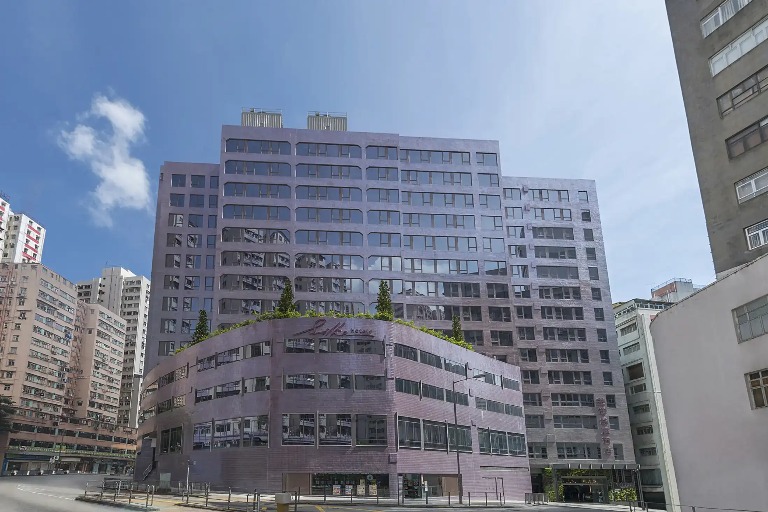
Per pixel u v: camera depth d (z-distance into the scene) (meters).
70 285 143.00
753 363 27.58
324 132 95.06
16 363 122.12
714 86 34.31
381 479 56.25
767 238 30.47
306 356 58.81
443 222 94.56
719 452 29.50
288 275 87.81
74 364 147.50
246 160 91.94
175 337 91.88
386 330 62.31
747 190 31.86
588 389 93.94
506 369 84.38
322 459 55.56
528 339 94.94
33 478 90.88
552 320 96.69
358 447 56.66
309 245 89.38
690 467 31.70
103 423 152.12
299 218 90.44
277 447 55.56
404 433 59.75
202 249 96.25
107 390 161.25
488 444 74.12
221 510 35.72
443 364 69.94
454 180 96.94
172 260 95.25
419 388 63.97
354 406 57.88
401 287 89.62
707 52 35.00
